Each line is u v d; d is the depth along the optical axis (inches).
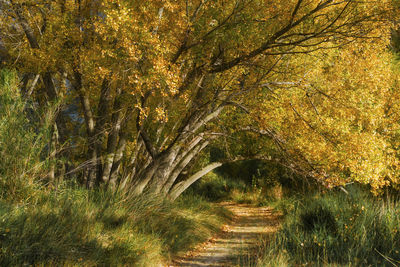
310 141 424.2
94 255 222.1
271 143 527.8
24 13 387.5
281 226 397.1
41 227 213.5
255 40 350.3
